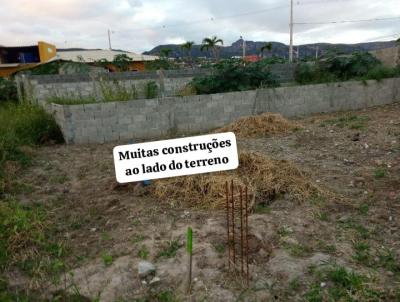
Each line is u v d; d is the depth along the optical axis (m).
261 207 3.43
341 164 4.71
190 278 2.28
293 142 6.14
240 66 9.57
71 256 2.73
